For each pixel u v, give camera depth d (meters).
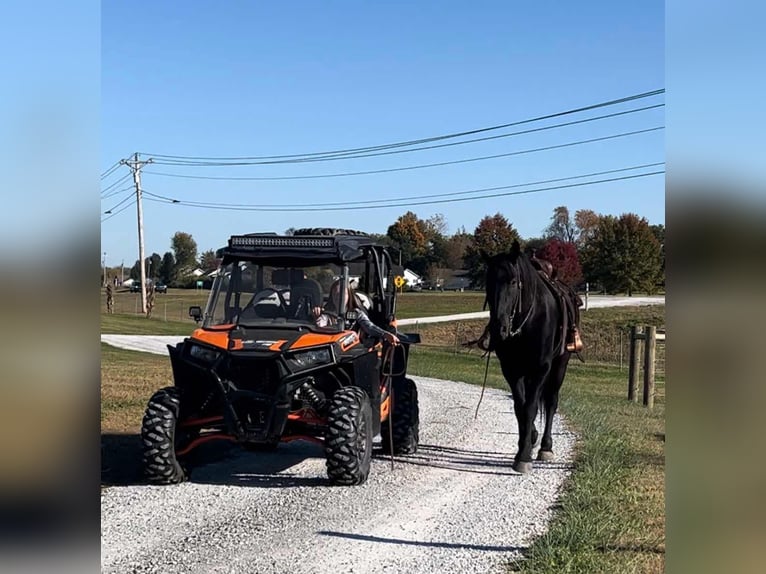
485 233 39.69
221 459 9.84
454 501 7.79
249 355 8.05
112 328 46.56
